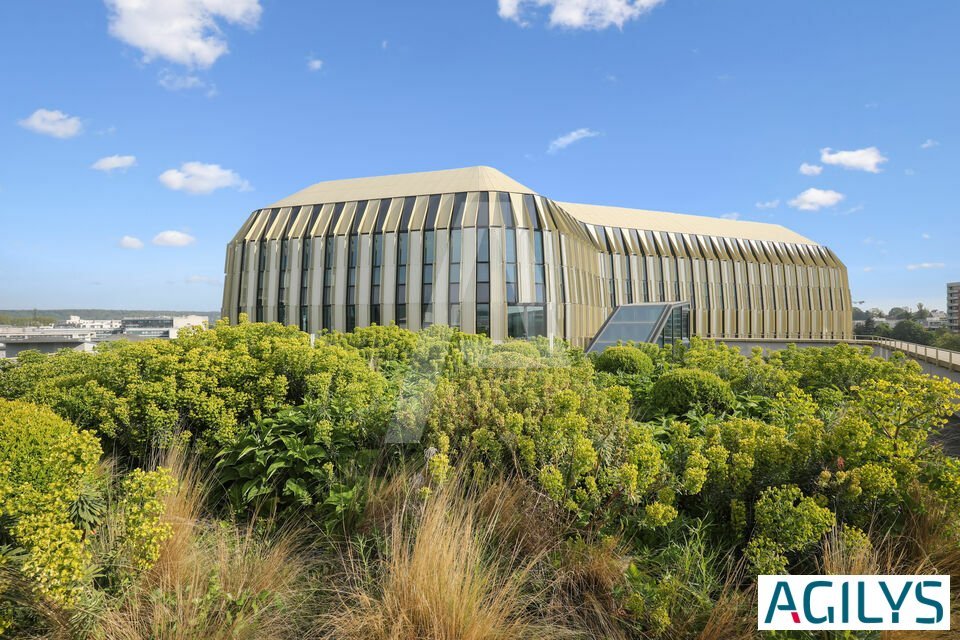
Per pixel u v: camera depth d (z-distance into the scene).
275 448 3.62
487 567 2.65
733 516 2.74
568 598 2.59
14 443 2.62
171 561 2.72
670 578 2.44
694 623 2.34
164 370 4.06
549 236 27.77
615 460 3.05
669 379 5.12
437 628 2.21
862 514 2.79
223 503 3.65
